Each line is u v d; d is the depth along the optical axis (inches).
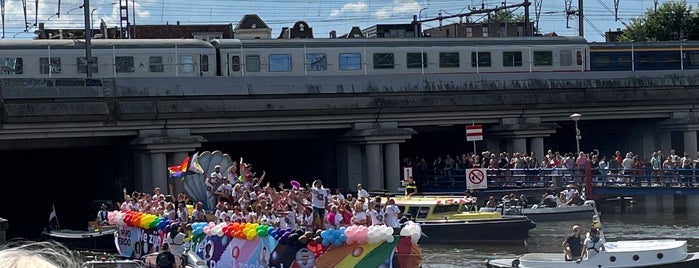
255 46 1929.1
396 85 1914.4
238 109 1771.7
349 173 1947.6
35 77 1712.6
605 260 978.7
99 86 1647.4
